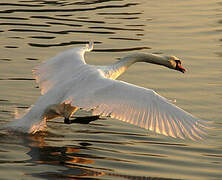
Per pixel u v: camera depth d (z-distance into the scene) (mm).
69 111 11508
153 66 17516
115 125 12898
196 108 13898
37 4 24625
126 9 23672
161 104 9398
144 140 11938
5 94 14734
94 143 11633
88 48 12875
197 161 10758
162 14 22797
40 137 11852
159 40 19531
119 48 18641
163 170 10203
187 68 17016
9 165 10117
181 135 9016
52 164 10258
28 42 19297
